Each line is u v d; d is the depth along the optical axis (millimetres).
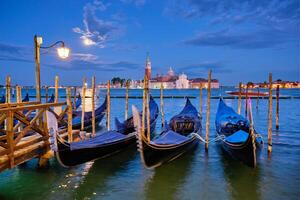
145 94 11312
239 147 9625
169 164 10273
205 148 12211
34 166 9781
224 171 9758
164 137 10906
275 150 12648
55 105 9617
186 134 13797
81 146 8875
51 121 7953
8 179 8742
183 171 9781
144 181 8844
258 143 10781
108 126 16172
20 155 7676
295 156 11578
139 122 8359
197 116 16297
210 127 21062
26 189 8078
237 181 8836
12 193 7828
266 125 21906
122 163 10641
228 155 11398
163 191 8109
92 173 9461
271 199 7547
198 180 8938
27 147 8289
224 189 8227
